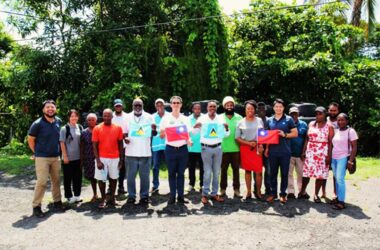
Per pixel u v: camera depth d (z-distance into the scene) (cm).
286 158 660
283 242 494
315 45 1538
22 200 732
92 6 1329
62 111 1249
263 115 716
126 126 720
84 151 690
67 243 495
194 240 500
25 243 498
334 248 475
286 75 1508
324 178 658
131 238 509
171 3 1368
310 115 980
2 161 1231
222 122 667
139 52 1241
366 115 1499
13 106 1585
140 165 665
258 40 1642
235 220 580
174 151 657
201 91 1263
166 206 659
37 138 634
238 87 1550
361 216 599
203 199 668
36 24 1334
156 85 1273
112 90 1138
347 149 638
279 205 659
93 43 1281
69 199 693
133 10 1303
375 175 908
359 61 1516
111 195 669
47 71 1285
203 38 1237
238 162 710
